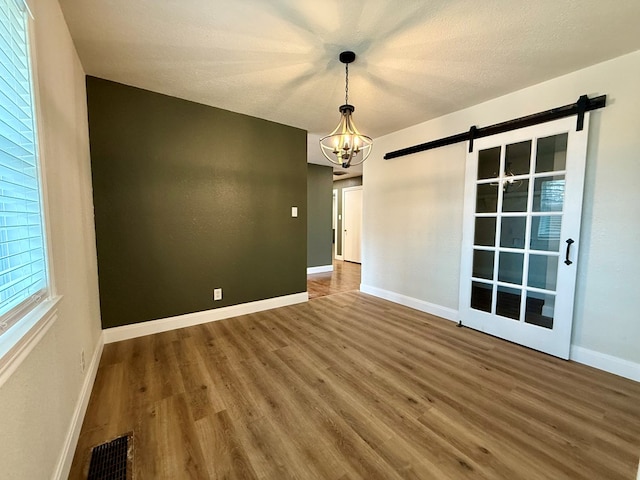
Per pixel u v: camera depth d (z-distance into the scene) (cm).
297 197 384
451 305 329
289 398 183
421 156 354
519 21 172
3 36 93
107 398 182
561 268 237
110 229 258
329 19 172
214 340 270
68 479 125
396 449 144
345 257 810
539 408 175
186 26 179
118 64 225
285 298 381
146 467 132
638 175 203
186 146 294
